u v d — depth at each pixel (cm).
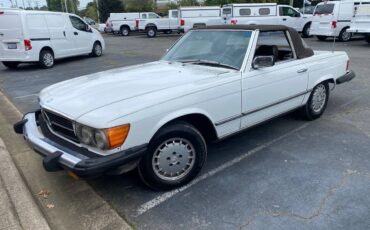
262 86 387
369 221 275
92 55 1430
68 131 298
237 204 305
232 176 354
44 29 1162
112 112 274
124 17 2786
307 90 469
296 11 1877
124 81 343
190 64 405
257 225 275
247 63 374
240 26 411
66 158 276
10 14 1095
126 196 325
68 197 327
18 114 605
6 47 1135
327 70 500
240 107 367
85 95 313
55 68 1162
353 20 1416
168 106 299
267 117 413
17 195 326
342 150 409
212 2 3256
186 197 319
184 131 317
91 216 296
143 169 307
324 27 1583
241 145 433
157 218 290
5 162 393
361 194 313
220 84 341
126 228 278
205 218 287
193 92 319
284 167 370
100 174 268
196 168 340
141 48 1719
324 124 501
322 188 325
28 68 1195
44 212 304
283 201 306
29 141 320
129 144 279
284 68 419
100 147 271
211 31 434
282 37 436
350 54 1170
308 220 279
